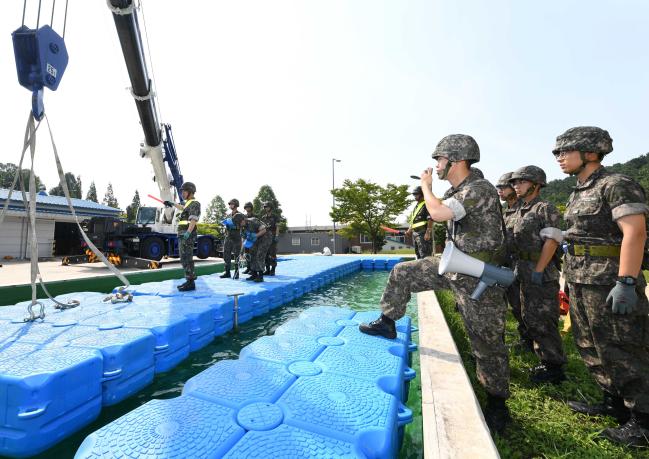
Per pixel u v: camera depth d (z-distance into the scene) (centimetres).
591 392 234
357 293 729
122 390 226
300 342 247
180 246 494
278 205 4812
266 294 518
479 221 195
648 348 178
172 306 368
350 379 182
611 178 186
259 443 121
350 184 2711
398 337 268
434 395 186
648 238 188
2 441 163
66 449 176
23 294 537
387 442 130
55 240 1727
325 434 129
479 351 192
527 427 189
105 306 364
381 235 2838
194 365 302
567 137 205
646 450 169
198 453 114
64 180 335
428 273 249
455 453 135
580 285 203
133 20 537
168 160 1020
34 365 185
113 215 1970
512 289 322
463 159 207
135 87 669
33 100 278
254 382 175
